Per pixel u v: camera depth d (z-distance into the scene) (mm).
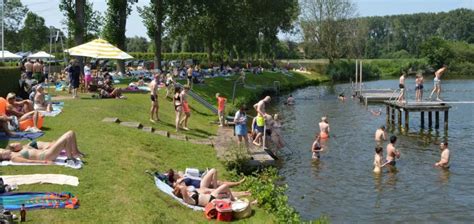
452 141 31516
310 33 104562
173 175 16344
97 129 20781
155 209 13016
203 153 21656
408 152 27844
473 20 182250
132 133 21453
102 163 15797
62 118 22609
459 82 89500
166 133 24047
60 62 66000
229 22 67812
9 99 19984
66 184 13188
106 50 32938
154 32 54375
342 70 99312
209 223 13180
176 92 26266
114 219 11789
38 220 10906
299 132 34750
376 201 18797
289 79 82000
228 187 14633
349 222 16578
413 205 18328
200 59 97375
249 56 102875
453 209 17812
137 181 14789
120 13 49938
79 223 11172
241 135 22922
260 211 14500
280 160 25375
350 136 33125
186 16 55250
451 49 118250
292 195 19516
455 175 22453
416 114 46000
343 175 22500
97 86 34719
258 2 76625
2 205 11391
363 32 110000
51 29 51219
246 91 56875
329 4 103688
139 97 33656
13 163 14352
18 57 53781
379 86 80250
